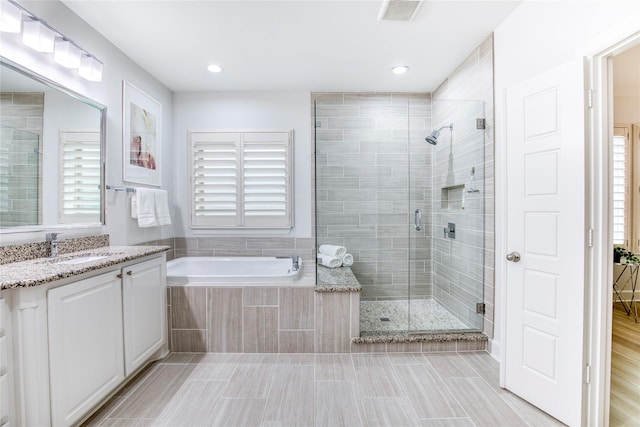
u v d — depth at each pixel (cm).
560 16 167
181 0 188
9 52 157
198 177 342
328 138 302
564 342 157
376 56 261
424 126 316
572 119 152
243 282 246
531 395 173
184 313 239
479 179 247
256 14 202
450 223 288
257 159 341
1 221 155
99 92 223
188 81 311
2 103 155
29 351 122
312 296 238
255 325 239
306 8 196
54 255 176
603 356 151
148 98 288
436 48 248
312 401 177
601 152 148
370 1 190
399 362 223
